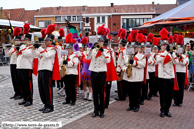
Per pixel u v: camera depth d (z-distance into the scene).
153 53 7.57
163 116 5.58
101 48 5.22
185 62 6.68
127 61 6.07
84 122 5.02
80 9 38.72
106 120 5.21
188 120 5.32
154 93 8.28
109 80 6.09
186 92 8.91
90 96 7.28
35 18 39.56
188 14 10.65
